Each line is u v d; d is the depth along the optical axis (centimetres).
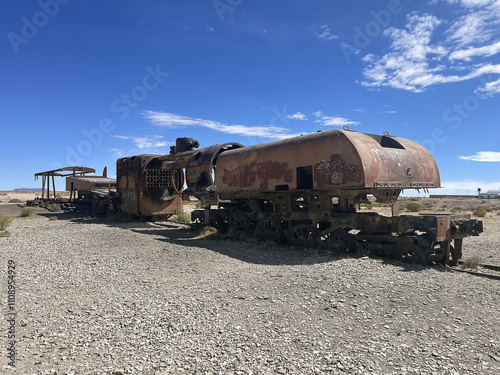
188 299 568
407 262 804
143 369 361
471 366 357
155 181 1884
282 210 1093
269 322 470
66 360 382
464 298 552
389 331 440
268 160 1095
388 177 875
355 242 920
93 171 2972
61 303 565
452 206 3706
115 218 1994
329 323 466
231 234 1234
